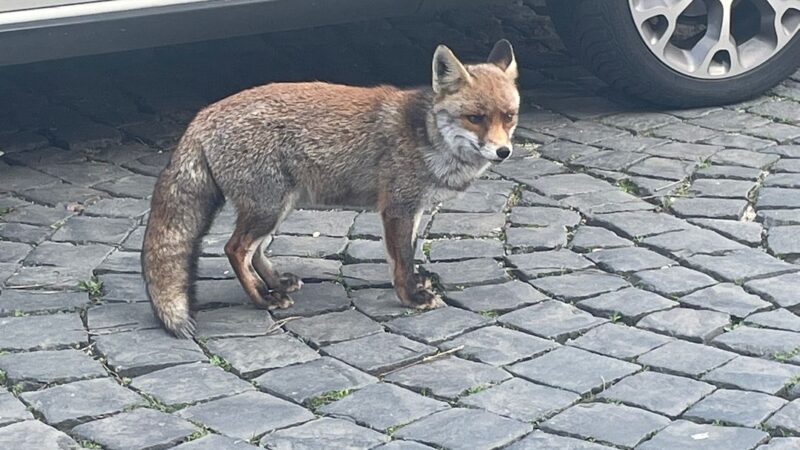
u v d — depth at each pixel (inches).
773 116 150.2
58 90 159.6
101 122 150.9
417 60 169.6
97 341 106.1
